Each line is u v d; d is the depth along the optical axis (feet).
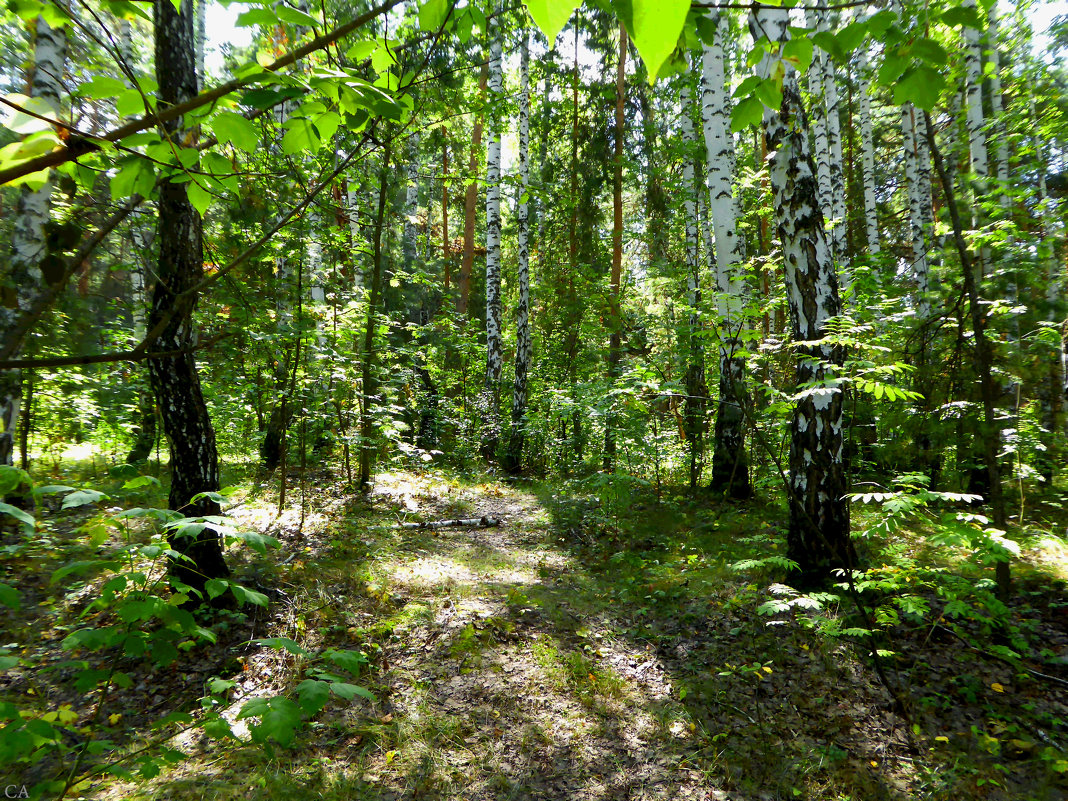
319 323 25.89
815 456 15.56
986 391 14.84
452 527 25.35
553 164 57.41
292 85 3.36
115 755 9.65
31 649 12.37
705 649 14.07
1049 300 18.80
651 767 10.43
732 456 27.07
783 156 15.92
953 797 9.49
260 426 26.86
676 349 30.09
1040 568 16.83
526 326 41.47
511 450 39.52
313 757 10.30
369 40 4.31
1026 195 20.29
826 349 15.48
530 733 11.25
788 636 14.10
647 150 52.80
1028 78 26.32
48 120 2.86
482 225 73.46
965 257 14.93
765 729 11.23
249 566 16.80
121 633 4.65
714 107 27.09
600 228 59.93
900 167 58.08
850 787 9.78
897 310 23.98
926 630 13.88
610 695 12.44
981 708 11.52
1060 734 10.67
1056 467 23.06
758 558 18.58
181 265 11.66
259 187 10.59
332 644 13.73
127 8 3.08
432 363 47.85
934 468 20.94
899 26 3.42
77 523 17.71
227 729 5.08
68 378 22.21
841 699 11.94
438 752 10.62
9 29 17.62
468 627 14.73
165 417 14.29
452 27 4.42
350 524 22.67
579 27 51.80
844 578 15.28
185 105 3.06
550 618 15.85
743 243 28.71
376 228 25.93
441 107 20.18
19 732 4.35
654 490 29.53
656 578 18.48
